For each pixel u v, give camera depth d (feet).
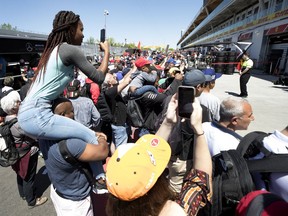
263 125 20.49
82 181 6.19
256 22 84.23
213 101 10.64
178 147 8.20
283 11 62.18
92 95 14.44
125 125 13.89
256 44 83.10
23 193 10.59
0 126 8.81
